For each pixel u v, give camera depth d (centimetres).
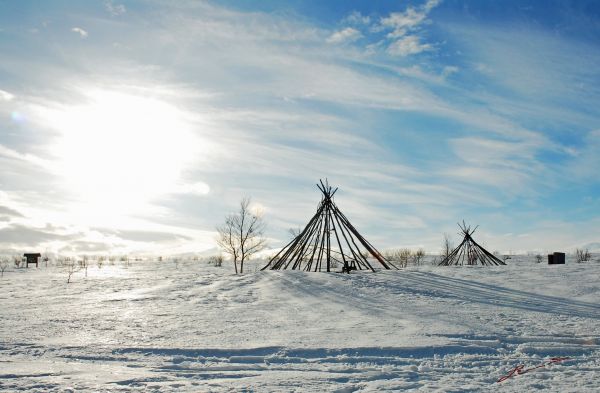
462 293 1453
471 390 568
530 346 796
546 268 2064
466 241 3088
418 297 1387
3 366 663
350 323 993
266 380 598
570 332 904
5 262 3469
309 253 2477
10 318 1059
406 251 3684
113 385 569
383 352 756
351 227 2403
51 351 764
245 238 3381
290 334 879
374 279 1773
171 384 577
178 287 1680
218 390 554
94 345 797
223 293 1510
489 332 895
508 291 1481
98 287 1709
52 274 2400
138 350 766
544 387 584
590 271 1870
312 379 607
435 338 838
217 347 774
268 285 1684
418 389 569
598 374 645
